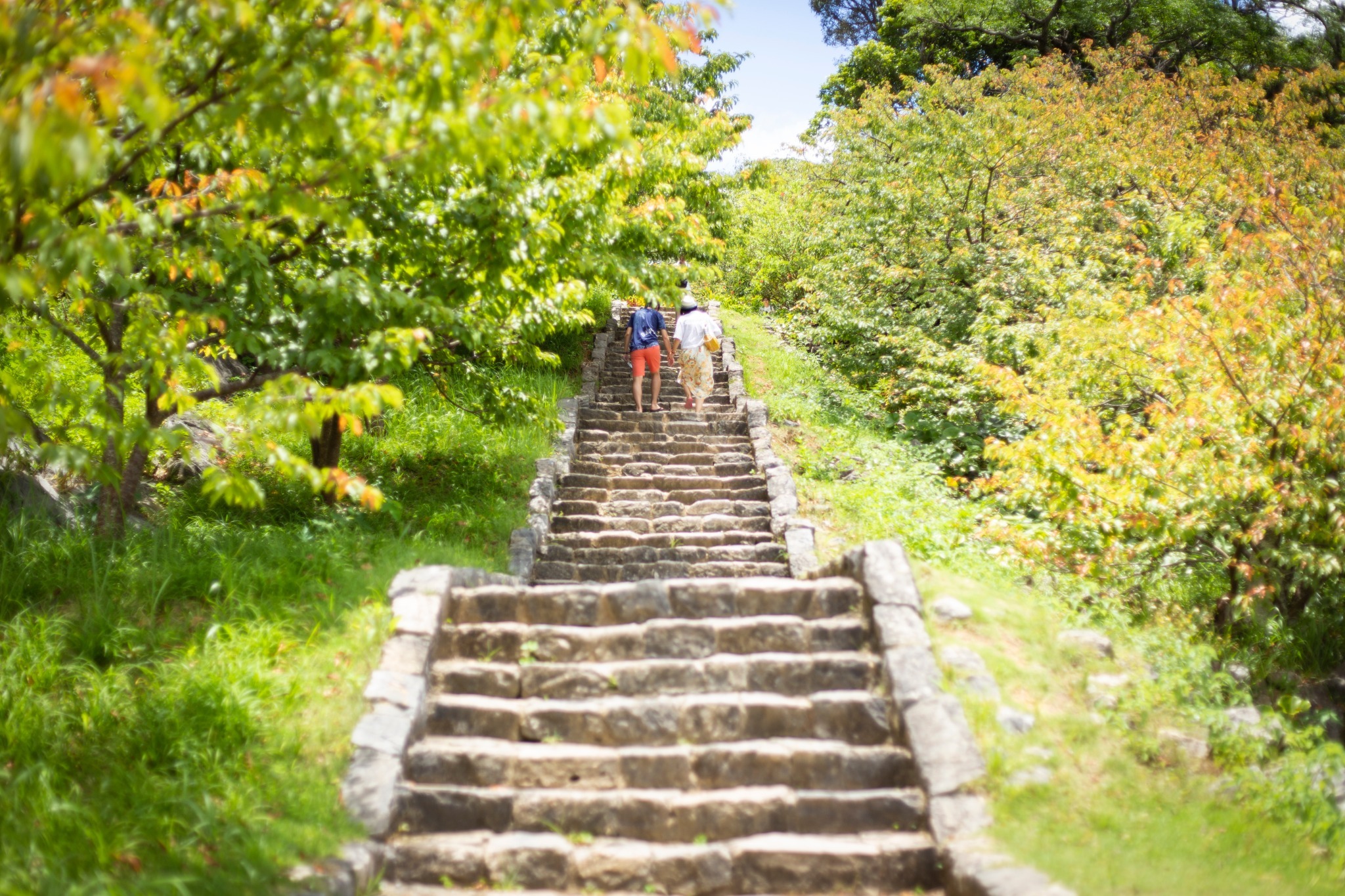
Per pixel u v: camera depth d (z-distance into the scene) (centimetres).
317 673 435
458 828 383
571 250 674
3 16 256
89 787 362
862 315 1261
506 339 852
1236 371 608
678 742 418
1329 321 585
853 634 467
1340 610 631
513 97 308
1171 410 650
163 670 427
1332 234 630
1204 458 584
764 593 492
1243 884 328
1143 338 679
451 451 909
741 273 2006
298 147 432
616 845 374
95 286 554
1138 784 391
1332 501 565
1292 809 387
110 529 570
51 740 380
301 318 600
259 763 381
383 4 337
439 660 463
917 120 1338
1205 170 1202
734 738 420
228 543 569
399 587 487
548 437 996
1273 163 1345
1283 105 1577
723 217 1584
